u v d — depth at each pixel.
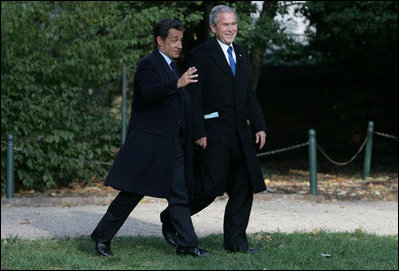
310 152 16.77
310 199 16.06
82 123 18.03
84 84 18.47
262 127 9.23
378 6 21.48
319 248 9.72
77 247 9.64
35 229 11.71
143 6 20.88
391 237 11.16
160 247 9.70
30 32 17.42
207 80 9.03
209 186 9.05
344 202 15.84
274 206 14.89
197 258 8.73
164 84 8.38
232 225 9.28
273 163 28.39
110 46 18.27
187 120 8.91
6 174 16.95
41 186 17.59
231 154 9.11
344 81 31.06
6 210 14.16
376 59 29.52
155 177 8.68
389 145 31.16
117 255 8.97
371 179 21.17
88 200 15.40
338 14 21.56
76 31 18.39
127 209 8.88
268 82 31.20
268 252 9.30
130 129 8.88
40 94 17.27
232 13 9.09
